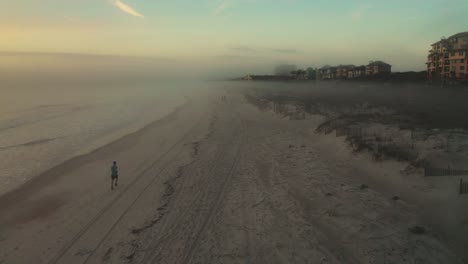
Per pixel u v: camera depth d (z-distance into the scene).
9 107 58.72
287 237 8.82
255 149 20.56
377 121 25.27
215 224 10.09
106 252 8.81
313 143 21.03
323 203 10.91
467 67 62.16
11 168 18.78
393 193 11.39
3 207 12.97
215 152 20.36
